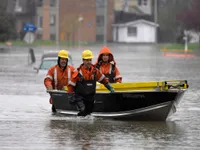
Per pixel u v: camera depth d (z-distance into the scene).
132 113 31.91
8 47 153.25
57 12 168.12
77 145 25.00
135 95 31.42
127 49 151.75
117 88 31.89
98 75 31.28
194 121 32.41
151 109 31.45
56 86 34.62
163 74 65.62
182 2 193.00
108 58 34.19
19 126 29.92
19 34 194.50
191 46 161.12
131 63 88.12
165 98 31.02
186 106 38.84
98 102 32.41
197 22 154.75
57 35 167.12
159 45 179.88
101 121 31.84
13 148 24.31
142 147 24.73
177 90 30.91
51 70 34.53
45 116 33.56
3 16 171.25
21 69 73.94
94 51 130.00
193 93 46.66
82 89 31.16
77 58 97.62
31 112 35.19
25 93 45.72
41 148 24.34
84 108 31.58
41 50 133.88
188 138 26.98
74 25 199.12
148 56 113.00
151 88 31.19
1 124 30.56
